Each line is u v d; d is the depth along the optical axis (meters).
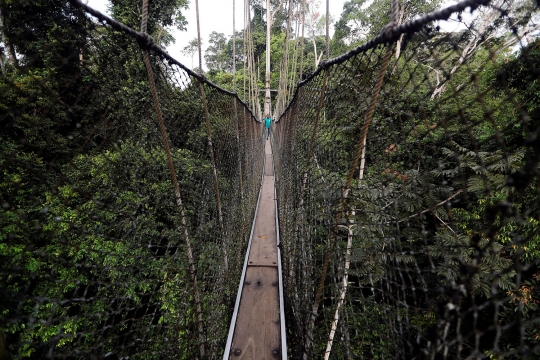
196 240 1.87
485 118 0.65
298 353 2.05
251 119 4.98
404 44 0.88
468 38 0.77
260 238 3.72
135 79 1.23
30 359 2.12
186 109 1.91
